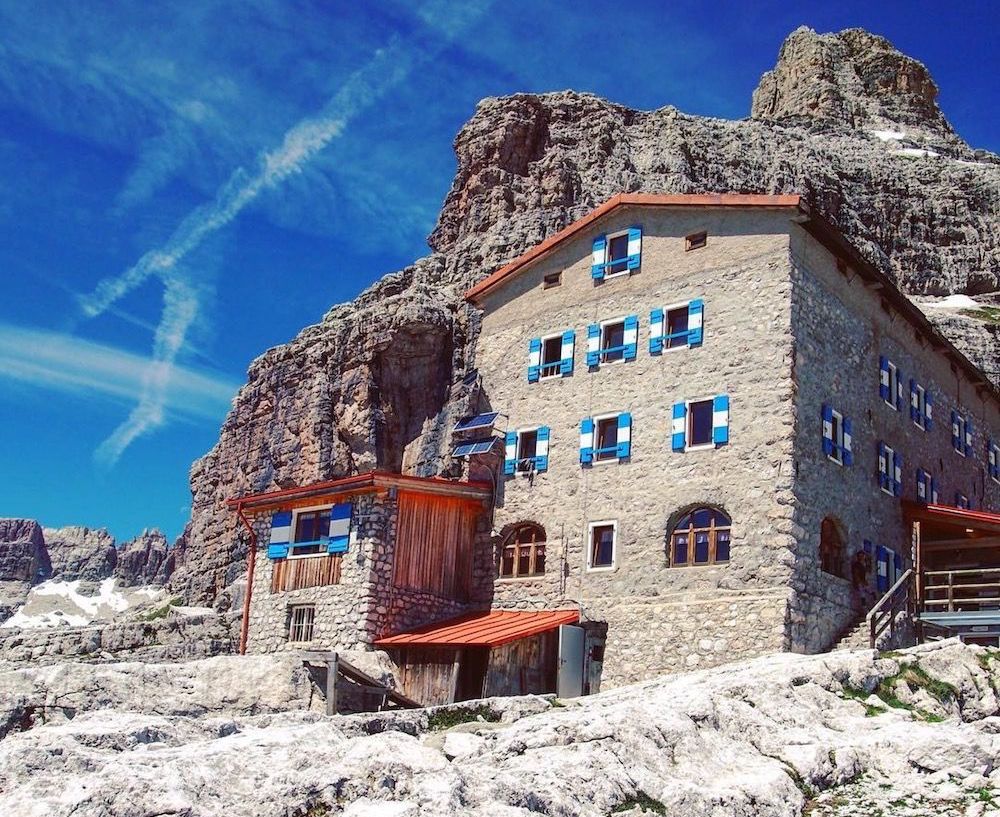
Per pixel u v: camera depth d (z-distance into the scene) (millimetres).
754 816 14898
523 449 38625
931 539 39406
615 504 35031
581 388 37500
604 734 15953
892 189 103750
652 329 36031
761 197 34344
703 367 34312
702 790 14758
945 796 15953
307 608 36219
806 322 33750
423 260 70125
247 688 28984
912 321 40938
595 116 85000
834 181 97625
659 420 34875
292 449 58438
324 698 29797
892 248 100312
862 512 35094
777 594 30531
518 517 37438
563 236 39594
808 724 19422
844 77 148125
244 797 12398
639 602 33281
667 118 92562
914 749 17578
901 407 39656
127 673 27922
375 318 55312
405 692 33094
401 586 35344
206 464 72062
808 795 16312
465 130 81188
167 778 12031
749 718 18344
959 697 23203
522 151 79188
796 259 33812
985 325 77562
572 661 33500
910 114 143500
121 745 15312
